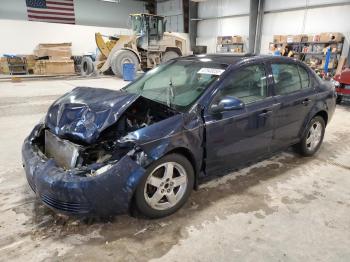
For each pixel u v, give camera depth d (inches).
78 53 665.6
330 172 125.3
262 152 116.1
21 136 166.4
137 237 80.4
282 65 121.9
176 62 126.3
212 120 93.5
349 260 73.5
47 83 410.6
